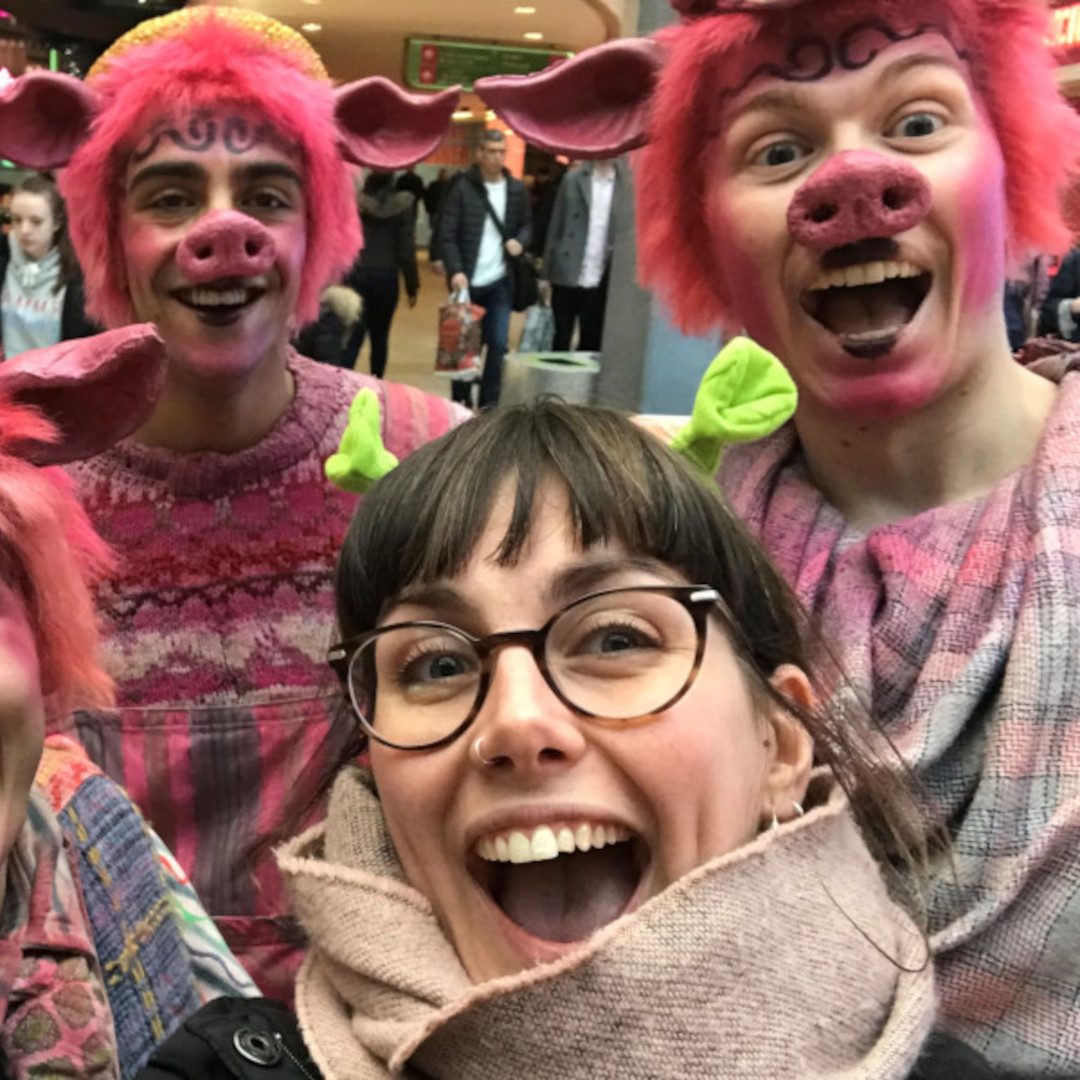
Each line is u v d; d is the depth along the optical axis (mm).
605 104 1433
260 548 1591
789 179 1244
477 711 841
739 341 1008
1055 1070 1044
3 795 912
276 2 9469
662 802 843
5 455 935
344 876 883
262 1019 909
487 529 873
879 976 870
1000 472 1298
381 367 5711
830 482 1348
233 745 1564
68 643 990
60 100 1519
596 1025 777
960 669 1137
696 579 909
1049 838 1043
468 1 9055
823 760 1013
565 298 5703
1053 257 1475
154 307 1526
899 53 1201
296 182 1553
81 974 977
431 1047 818
